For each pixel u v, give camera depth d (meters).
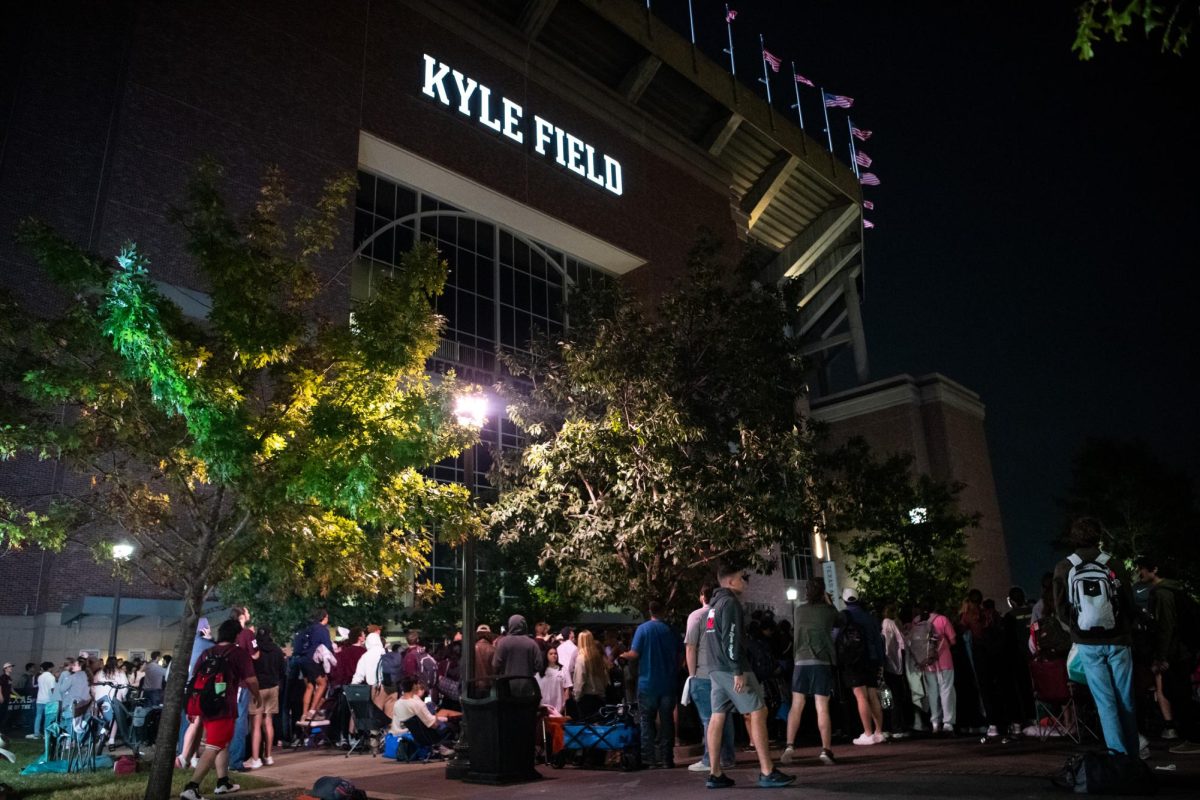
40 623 20.55
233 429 7.68
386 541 9.33
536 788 8.36
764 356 15.41
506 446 32.28
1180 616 8.53
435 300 32.44
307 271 9.66
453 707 13.61
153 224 23.53
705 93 43.97
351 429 8.14
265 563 8.86
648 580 14.75
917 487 32.72
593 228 37.91
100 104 25.12
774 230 53.88
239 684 8.66
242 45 27.09
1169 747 8.38
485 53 35.66
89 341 8.00
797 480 14.37
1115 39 3.42
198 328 8.82
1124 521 45.22
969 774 7.12
